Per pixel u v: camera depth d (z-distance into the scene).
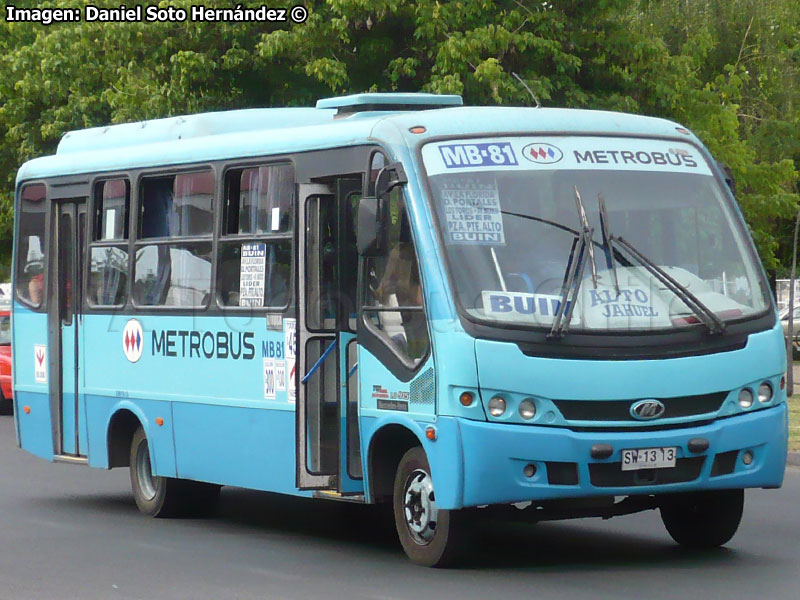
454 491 16.45
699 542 18.84
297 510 23.95
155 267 22.78
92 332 24.36
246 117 22.86
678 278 17.38
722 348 17.02
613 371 16.50
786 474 27.58
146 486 23.36
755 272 17.88
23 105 57.59
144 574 17.47
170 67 44.47
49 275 25.61
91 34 45.25
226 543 20.08
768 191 59.88
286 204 19.88
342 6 40.28
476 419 16.39
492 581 16.45
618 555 18.36
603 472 16.47
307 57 42.12
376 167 18.11
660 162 18.16
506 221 17.25
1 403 42.88
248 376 20.48
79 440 24.84
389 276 17.73
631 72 43.94
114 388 23.75
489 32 40.25
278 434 19.86
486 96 40.88
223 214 21.22
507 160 17.64
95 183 24.42
